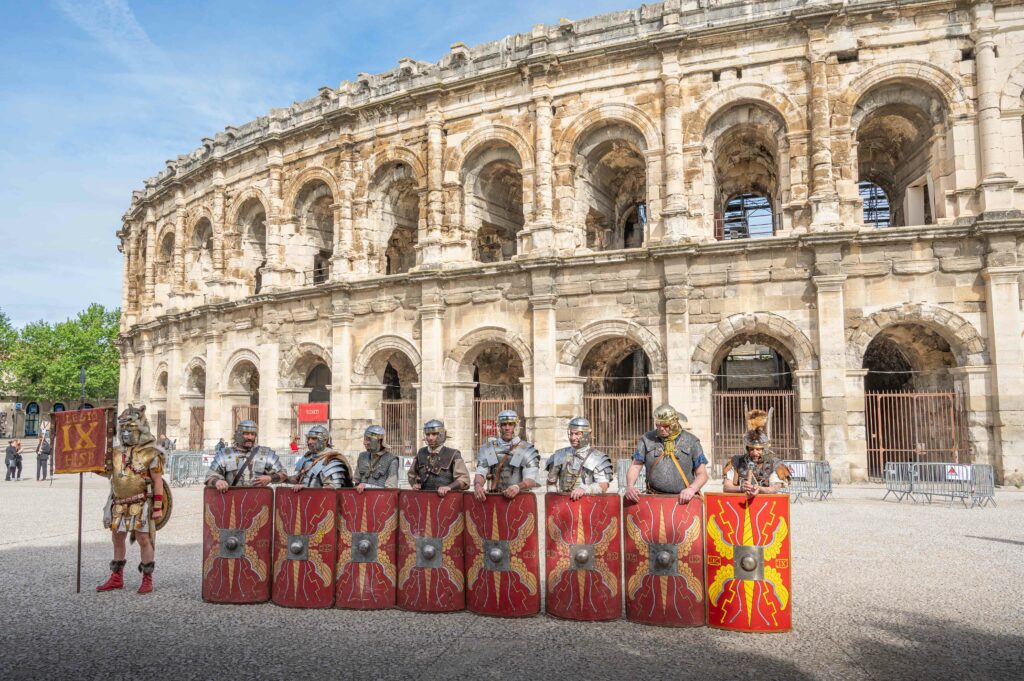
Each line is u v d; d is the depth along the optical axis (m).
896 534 17.44
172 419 48.16
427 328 34.88
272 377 40.62
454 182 35.88
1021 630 9.99
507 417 11.59
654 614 10.22
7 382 91.38
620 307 31.27
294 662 8.89
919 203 31.41
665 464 10.81
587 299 31.80
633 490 10.55
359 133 39.09
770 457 10.88
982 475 22.12
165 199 53.47
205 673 8.55
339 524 11.38
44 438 37.09
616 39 32.50
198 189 48.72
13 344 93.56
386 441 39.19
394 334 36.50
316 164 40.84
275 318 40.97
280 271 41.59
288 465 36.38
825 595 11.88
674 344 29.86
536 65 33.16
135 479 12.27
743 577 10.01
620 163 36.88
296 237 42.12
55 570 14.04
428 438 11.82
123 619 10.72
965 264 27.30
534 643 9.53
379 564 11.17
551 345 32.00
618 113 32.38
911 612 10.88
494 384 41.59
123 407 60.44
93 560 15.00
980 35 27.84
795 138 29.69
